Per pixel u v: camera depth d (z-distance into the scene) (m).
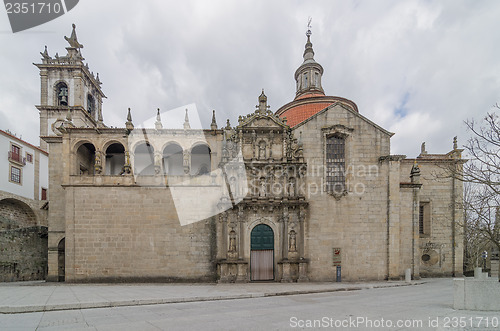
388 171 30.31
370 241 29.31
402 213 30.42
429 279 30.91
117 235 28.70
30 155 37.75
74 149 30.78
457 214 34.75
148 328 10.58
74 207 28.86
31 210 37.25
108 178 29.56
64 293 19.44
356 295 19.31
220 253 28.27
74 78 48.22
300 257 28.23
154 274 28.36
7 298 17.05
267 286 24.09
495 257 31.45
